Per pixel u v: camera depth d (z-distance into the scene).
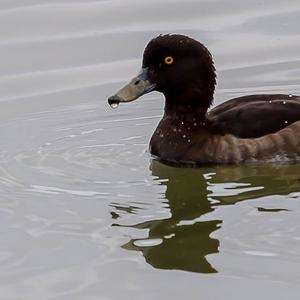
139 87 14.54
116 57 17.89
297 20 18.94
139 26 18.81
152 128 15.56
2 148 14.82
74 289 10.70
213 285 10.58
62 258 11.38
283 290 10.40
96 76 17.34
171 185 13.30
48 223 12.24
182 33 18.47
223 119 14.36
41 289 10.73
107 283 10.77
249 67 17.53
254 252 11.18
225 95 16.67
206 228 11.84
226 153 14.02
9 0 19.83
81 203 12.77
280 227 11.70
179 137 14.36
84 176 13.70
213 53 17.94
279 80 17.08
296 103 14.37
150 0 19.81
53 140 15.12
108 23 18.98
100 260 11.27
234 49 18.06
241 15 19.20
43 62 17.83
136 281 10.77
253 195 12.80
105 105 16.36
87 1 19.81
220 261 11.03
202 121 14.41
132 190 13.16
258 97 14.78
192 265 11.02
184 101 14.41
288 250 11.17
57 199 12.92
